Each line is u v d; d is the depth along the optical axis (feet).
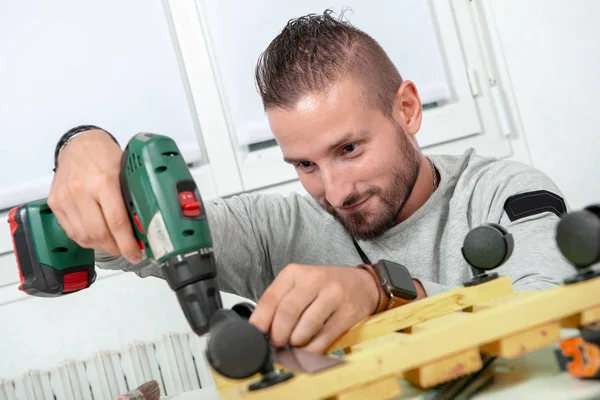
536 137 7.60
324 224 4.48
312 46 3.60
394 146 3.76
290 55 3.60
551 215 3.45
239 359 1.80
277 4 7.11
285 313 2.32
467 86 7.47
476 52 7.54
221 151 6.98
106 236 2.77
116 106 6.83
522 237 3.36
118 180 2.73
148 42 6.89
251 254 4.50
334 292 2.35
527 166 3.98
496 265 2.47
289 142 3.64
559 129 7.59
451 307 2.47
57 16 6.71
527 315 2.03
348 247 4.33
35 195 6.66
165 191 2.48
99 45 6.79
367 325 2.39
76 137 3.08
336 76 3.53
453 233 4.00
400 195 3.82
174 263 2.45
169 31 6.92
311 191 3.91
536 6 7.51
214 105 6.98
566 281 2.10
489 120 7.55
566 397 1.79
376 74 3.72
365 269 2.73
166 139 2.61
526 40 7.54
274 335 2.32
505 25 7.54
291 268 2.47
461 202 4.05
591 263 2.00
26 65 6.64
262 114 7.06
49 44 6.70
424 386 1.97
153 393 3.67
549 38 7.52
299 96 3.52
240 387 2.12
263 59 3.79
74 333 6.62
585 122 7.57
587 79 7.54
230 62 7.02
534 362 2.19
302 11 7.15
